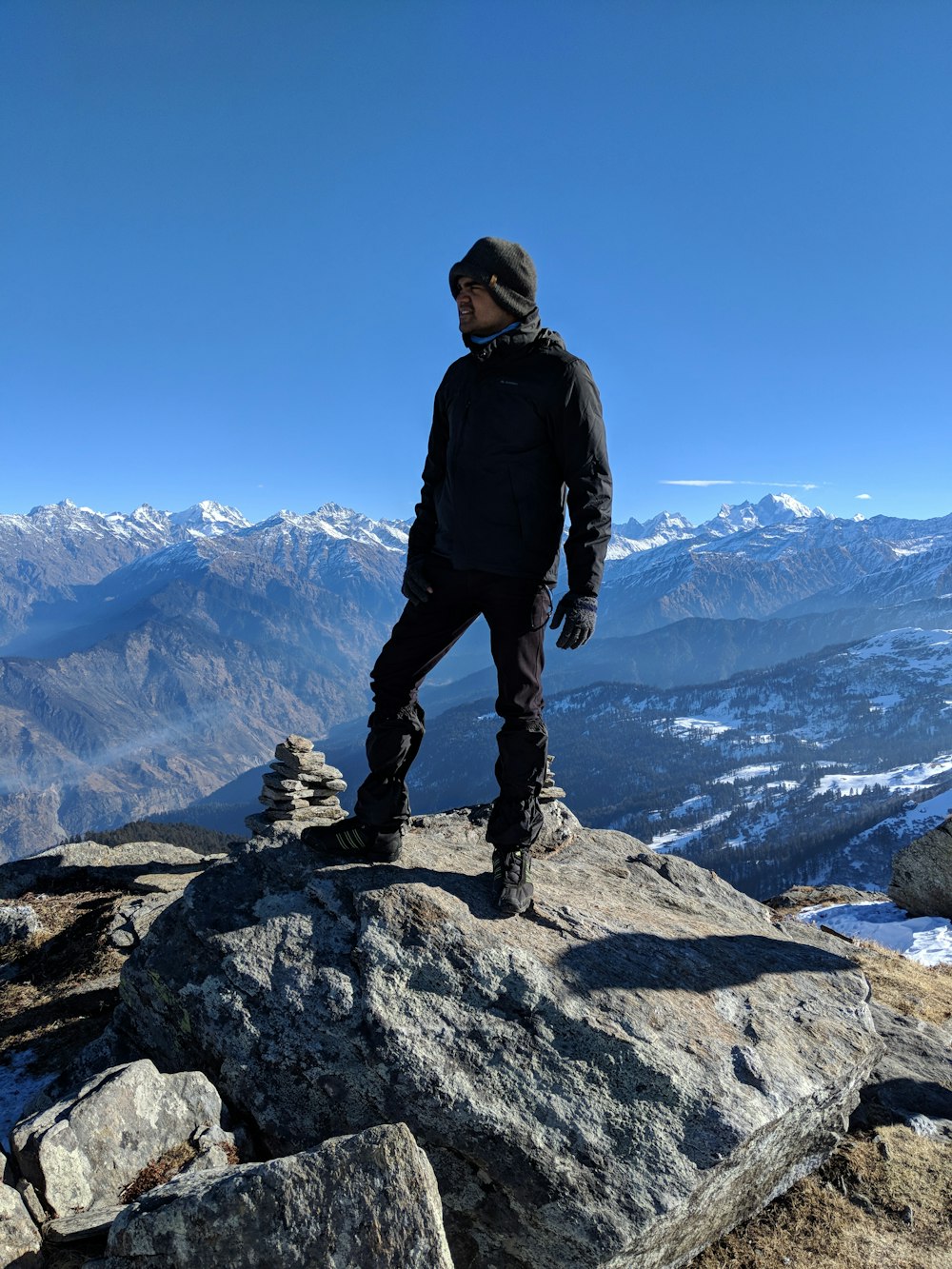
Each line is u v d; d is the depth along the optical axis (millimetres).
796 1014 2607
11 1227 1860
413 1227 1684
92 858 7055
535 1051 2178
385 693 2492
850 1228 2471
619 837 3768
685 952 2682
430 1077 2098
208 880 2600
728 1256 2336
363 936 2340
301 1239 1664
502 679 2379
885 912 9609
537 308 2303
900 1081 3279
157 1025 2496
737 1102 2182
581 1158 2023
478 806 3527
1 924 5176
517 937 2447
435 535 2506
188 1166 2098
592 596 2191
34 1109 2365
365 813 2535
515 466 2266
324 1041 2195
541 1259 1963
